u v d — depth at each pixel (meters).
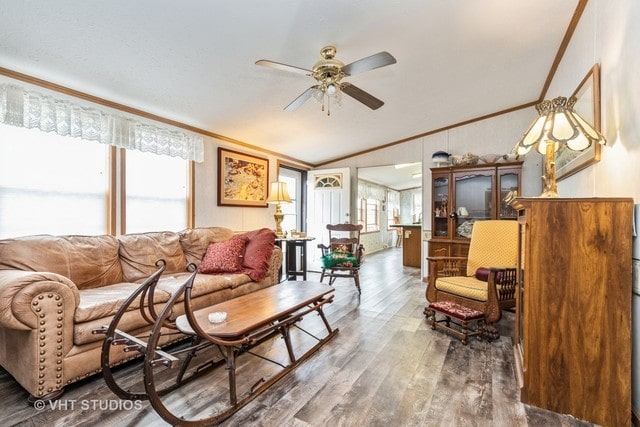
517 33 2.58
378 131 4.79
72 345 1.81
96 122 2.76
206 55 2.41
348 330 2.79
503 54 2.90
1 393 1.80
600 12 2.00
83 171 2.80
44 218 2.57
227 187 4.23
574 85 2.57
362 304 3.62
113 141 2.89
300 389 1.85
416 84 3.35
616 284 1.54
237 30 2.15
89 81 2.58
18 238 2.25
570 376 1.61
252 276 3.25
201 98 3.10
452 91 3.62
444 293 2.99
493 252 3.14
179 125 3.60
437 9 2.17
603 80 1.95
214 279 2.85
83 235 2.66
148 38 2.15
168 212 3.53
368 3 2.03
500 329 2.85
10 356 1.83
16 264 2.11
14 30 1.96
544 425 1.54
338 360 2.21
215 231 3.70
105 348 1.55
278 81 2.92
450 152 4.88
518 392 1.82
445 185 4.72
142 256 2.91
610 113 1.84
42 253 2.26
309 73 2.28
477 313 2.58
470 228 4.45
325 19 2.13
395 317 3.15
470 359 2.23
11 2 1.75
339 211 5.69
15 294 1.62
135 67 2.46
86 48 2.18
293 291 2.53
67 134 2.55
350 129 4.56
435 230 4.78
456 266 3.90
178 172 3.64
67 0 1.76
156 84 2.75
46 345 1.70
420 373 2.04
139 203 3.25
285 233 4.76
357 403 1.71
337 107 3.72
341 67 2.18
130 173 3.17
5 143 2.37
